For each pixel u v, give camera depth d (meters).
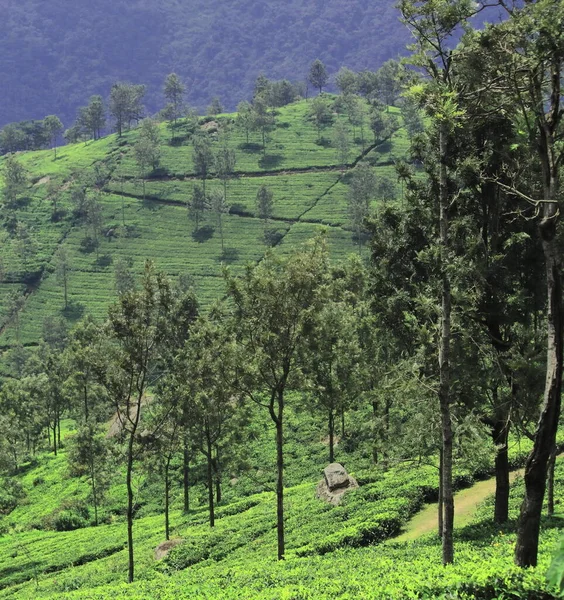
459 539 28.62
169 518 59.78
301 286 29.89
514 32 18.50
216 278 167.00
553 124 17.89
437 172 29.88
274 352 30.39
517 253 29.02
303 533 38.69
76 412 101.50
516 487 37.97
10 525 69.56
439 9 19.73
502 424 30.08
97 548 53.00
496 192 28.75
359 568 24.23
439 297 24.23
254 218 193.38
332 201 195.38
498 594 14.46
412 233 31.59
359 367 50.88
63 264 170.75
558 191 22.25
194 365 39.66
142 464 52.12
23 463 90.88
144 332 34.25
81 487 76.31
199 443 50.81
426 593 15.45
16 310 160.62
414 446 28.59
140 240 190.25
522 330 29.47
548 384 16.09
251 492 61.72
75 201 198.62
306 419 73.12
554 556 8.91
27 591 42.66
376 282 33.12
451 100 20.03
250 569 30.20
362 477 49.41
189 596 23.06
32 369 135.88
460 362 27.28
